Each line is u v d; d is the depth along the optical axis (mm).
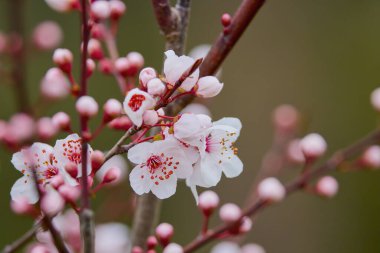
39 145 388
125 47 870
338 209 835
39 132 432
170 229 432
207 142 397
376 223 831
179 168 390
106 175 392
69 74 420
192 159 390
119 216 534
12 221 714
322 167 515
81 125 388
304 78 926
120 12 477
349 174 843
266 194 477
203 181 393
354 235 830
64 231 483
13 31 386
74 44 820
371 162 515
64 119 406
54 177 382
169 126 384
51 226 375
